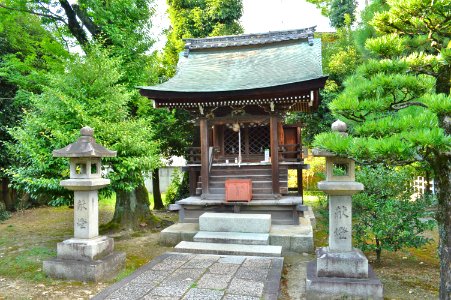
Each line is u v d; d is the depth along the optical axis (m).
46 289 5.45
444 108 3.35
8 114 13.30
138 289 5.20
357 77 4.86
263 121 10.17
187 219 9.90
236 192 9.37
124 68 10.26
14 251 7.89
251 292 5.05
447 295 4.00
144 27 11.13
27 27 14.03
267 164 10.68
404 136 3.40
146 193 11.29
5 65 12.21
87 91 7.98
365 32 9.64
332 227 5.33
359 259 5.00
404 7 4.18
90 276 5.77
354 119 4.52
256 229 8.32
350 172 5.29
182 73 11.50
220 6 17.58
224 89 9.22
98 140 7.50
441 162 3.96
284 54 11.95
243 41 13.06
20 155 7.73
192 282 5.49
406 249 7.68
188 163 11.28
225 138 12.46
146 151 8.37
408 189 6.92
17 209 14.69
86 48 9.76
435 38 4.47
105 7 10.44
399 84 4.14
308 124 14.77
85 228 6.20
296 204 9.08
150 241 9.07
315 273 5.23
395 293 5.16
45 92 7.96
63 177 7.53
